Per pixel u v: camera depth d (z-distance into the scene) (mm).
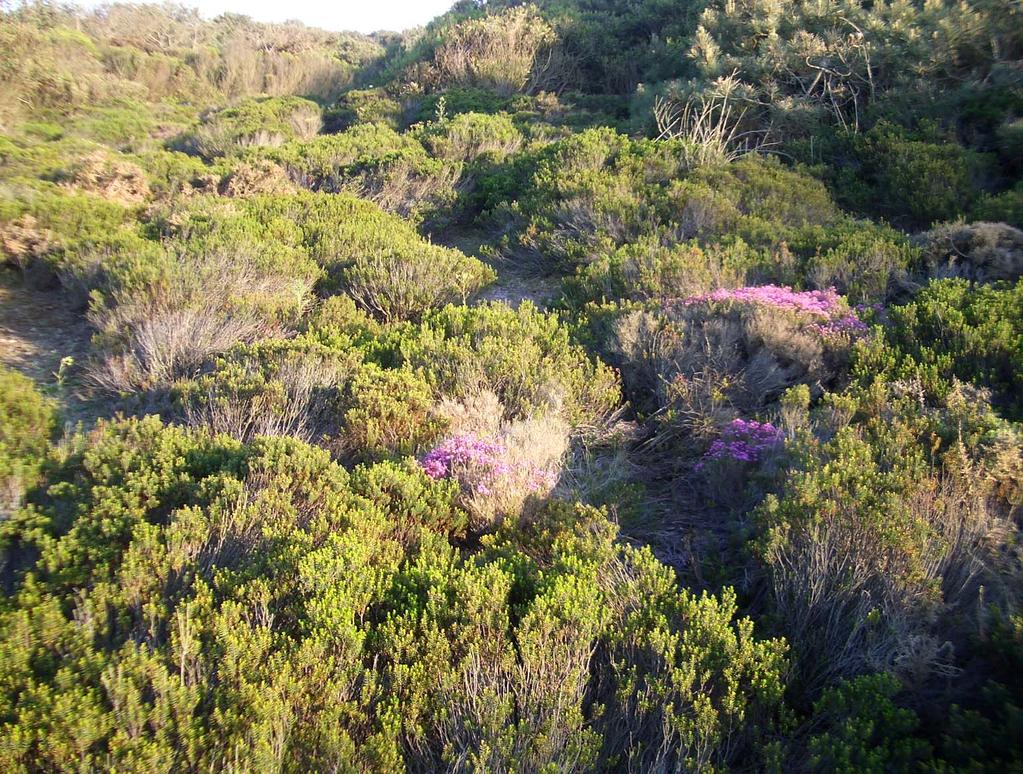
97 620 2826
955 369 4684
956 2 11133
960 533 3098
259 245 7250
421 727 2371
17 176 9133
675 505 4188
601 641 2838
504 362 5109
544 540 3502
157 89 21906
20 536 3514
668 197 8633
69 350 6043
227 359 5316
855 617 2850
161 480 3768
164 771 2193
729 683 2557
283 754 2285
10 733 2244
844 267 6480
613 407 5109
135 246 7164
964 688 2533
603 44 18594
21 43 16984
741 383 4965
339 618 2734
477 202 10656
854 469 3424
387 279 6879
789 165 10727
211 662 2564
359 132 14336
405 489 3711
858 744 2318
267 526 3371
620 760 2443
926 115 10328
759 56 12242
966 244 6578
